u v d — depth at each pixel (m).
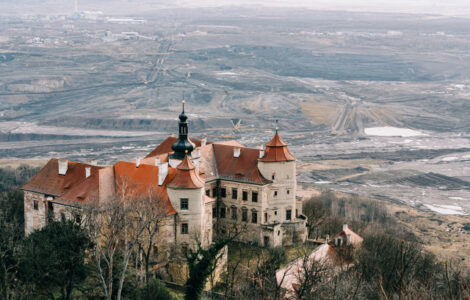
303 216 156.62
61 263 83.00
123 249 103.06
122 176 131.62
